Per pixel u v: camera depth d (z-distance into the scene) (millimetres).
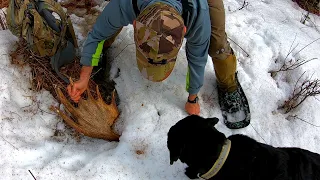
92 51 1071
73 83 1088
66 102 1091
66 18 1199
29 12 1116
